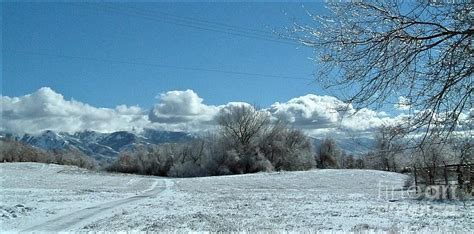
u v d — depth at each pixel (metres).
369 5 6.79
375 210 22.20
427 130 6.65
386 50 6.74
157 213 22.36
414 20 6.59
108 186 53.75
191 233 14.26
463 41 6.32
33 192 39.16
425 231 14.03
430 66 6.58
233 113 95.38
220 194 40.09
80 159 151.62
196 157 105.50
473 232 13.58
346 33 6.91
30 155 142.38
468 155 6.65
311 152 97.50
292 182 57.62
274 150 95.31
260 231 14.18
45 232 16.06
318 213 21.14
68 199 31.53
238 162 92.75
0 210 21.47
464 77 6.35
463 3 6.25
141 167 116.81
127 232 14.79
